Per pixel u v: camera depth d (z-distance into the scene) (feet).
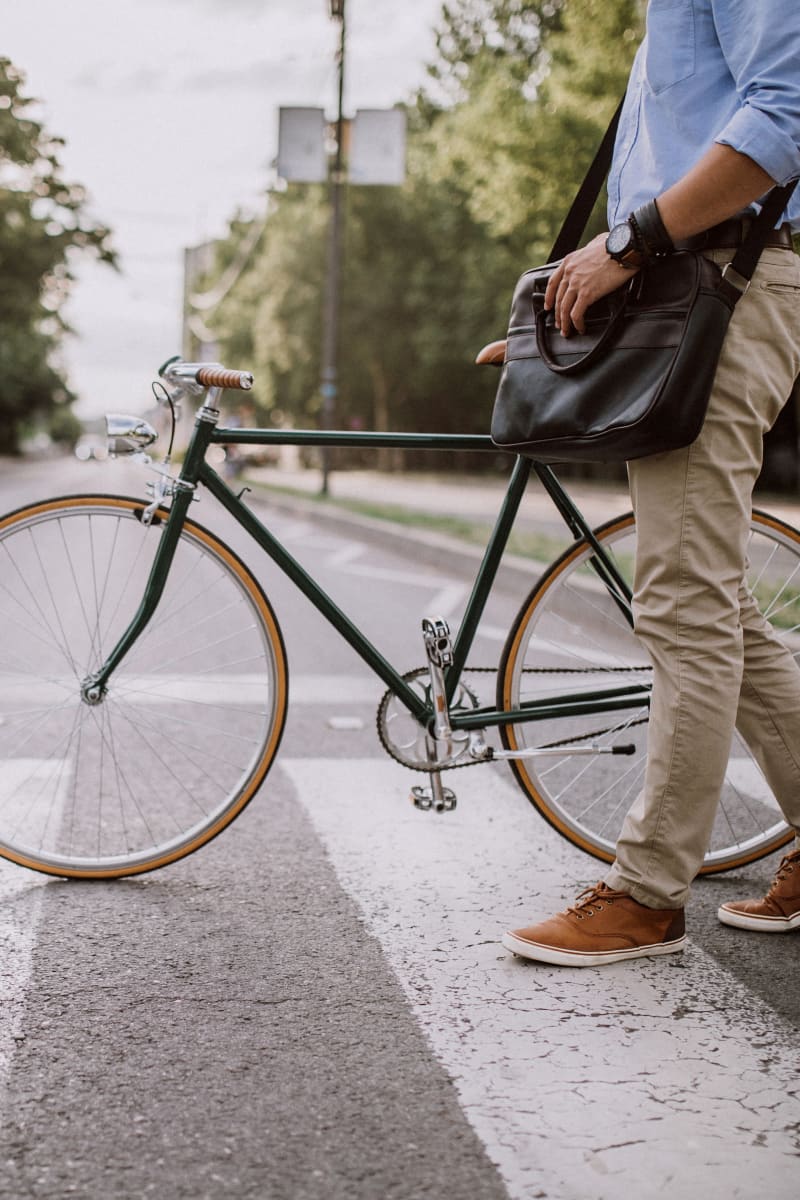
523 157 62.80
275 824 11.12
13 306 107.55
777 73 7.27
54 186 102.78
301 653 20.34
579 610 9.82
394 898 9.30
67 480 114.73
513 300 8.45
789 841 9.98
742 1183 5.63
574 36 55.77
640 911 8.29
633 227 7.43
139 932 8.55
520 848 10.54
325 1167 5.68
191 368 9.39
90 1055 6.75
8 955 8.11
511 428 8.27
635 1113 6.24
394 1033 7.09
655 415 7.44
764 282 7.73
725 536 7.91
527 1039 7.07
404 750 9.53
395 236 138.31
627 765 10.11
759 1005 7.61
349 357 142.72
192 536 9.73
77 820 10.64
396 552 41.98
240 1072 6.58
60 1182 5.53
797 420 59.72
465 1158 5.78
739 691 8.27
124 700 10.16
